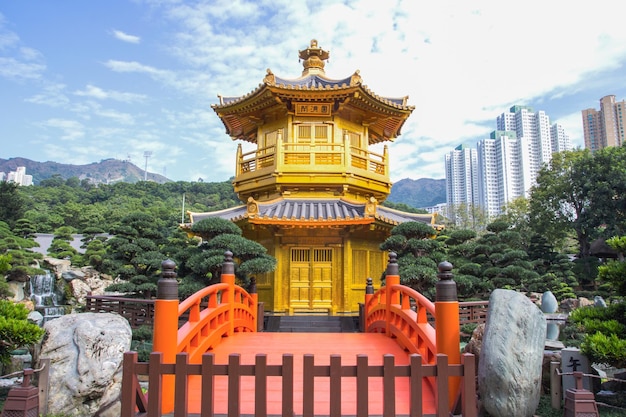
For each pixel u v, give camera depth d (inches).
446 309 250.5
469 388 209.6
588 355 293.9
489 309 240.4
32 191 3548.2
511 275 756.0
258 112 851.4
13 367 497.4
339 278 762.2
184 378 209.2
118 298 681.0
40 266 1280.8
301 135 824.9
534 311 230.1
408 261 601.0
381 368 209.9
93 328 319.9
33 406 244.1
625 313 307.0
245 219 713.0
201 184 3983.8
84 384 298.0
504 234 800.3
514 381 215.3
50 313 1084.5
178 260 650.8
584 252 1594.5
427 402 264.4
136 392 220.7
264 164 844.6
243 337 439.2
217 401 264.5
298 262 766.5
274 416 238.8
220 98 857.5
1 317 298.0
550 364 322.0
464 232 791.1
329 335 451.8
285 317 731.4
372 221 701.3
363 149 849.5
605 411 297.6
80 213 2561.5
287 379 207.6
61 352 309.4
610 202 1487.5
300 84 855.7
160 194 3774.6
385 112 845.8
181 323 659.4
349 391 286.8
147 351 557.9
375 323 514.6
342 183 793.6
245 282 627.5
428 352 307.4
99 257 1349.7
